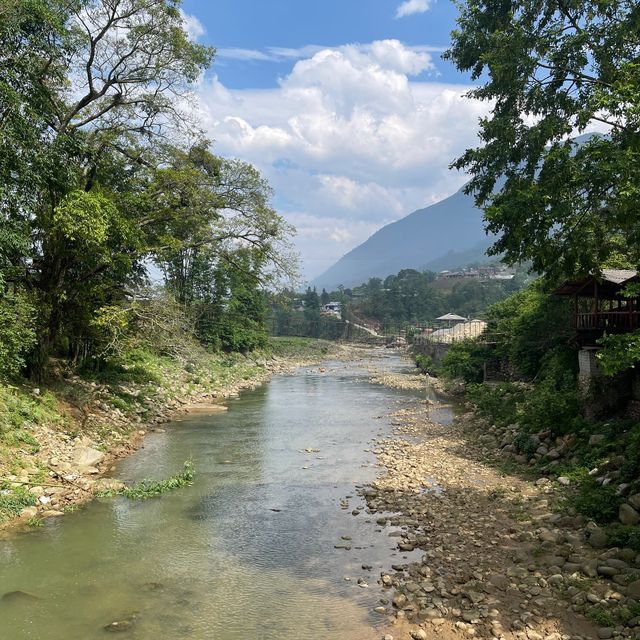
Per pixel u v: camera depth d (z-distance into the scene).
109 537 12.98
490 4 18.28
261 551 12.29
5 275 18.70
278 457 21.12
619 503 12.55
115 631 9.02
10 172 16.80
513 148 16.25
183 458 20.72
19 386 21.00
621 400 18.84
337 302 173.12
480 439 22.92
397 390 44.97
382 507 15.16
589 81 15.20
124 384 30.39
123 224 21.91
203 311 58.12
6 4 16.27
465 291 151.62
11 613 9.52
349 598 10.11
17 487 14.65
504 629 8.79
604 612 8.91
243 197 29.66
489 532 12.93
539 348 28.80
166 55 24.34
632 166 11.07
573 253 13.05
